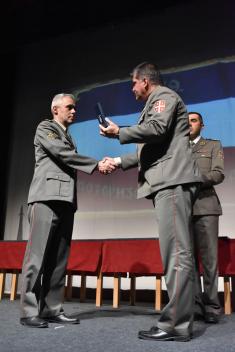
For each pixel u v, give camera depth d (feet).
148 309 9.37
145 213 12.67
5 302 10.55
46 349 4.35
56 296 6.59
